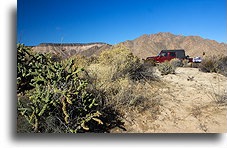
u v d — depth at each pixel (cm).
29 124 198
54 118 195
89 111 223
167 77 613
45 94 196
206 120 267
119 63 453
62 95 195
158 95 380
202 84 511
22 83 278
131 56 518
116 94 319
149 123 258
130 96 317
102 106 272
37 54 325
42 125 197
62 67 247
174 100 357
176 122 264
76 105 209
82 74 349
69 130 198
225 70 733
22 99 233
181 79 588
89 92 281
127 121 258
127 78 414
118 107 292
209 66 797
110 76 380
